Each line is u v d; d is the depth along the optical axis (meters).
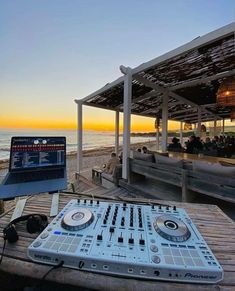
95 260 0.64
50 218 1.00
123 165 4.04
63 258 0.66
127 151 3.95
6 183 1.24
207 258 0.66
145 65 3.46
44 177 1.35
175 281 0.60
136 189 3.62
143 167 3.62
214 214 1.13
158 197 3.14
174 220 0.88
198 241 0.77
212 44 2.72
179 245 0.72
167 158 3.23
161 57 3.18
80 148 6.68
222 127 13.25
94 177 6.08
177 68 3.62
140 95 5.56
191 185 2.78
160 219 0.88
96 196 1.36
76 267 0.65
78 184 5.76
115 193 3.72
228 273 0.65
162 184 3.82
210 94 5.82
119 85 4.44
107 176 4.90
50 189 1.26
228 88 3.25
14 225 0.92
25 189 1.23
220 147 6.37
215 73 3.91
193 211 1.17
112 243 0.72
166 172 3.15
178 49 2.92
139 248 0.69
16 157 1.33
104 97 5.66
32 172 1.35
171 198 3.11
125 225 0.84
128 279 0.61
